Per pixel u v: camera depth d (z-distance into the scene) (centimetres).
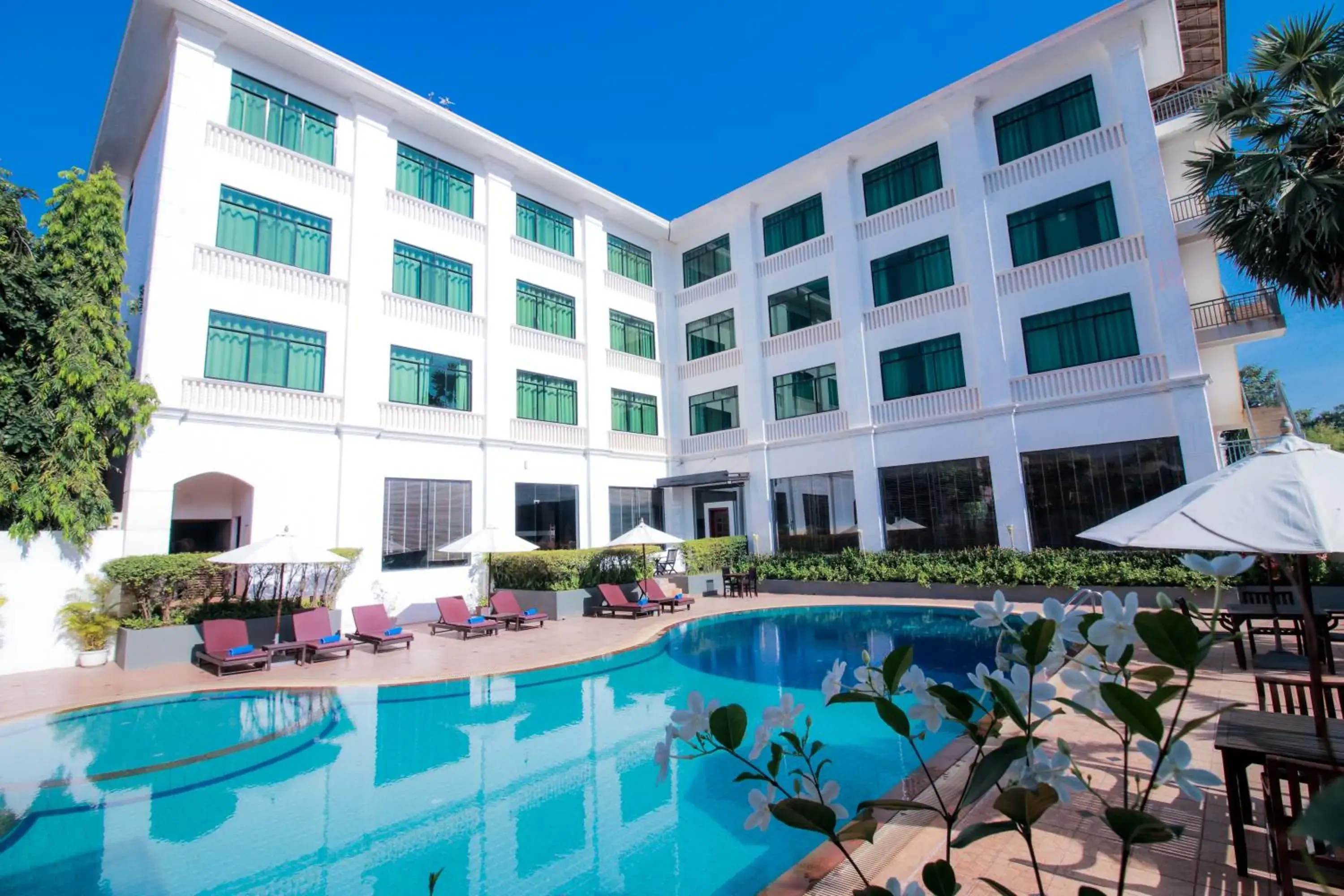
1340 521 345
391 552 1759
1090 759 627
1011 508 1800
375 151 1858
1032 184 1861
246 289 1575
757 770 214
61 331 1262
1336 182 1094
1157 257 1631
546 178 2302
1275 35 1229
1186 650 176
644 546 2052
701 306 2705
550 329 2292
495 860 562
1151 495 1609
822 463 2233
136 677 1134
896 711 209
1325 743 389
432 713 979
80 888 530
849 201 2230
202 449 1455
